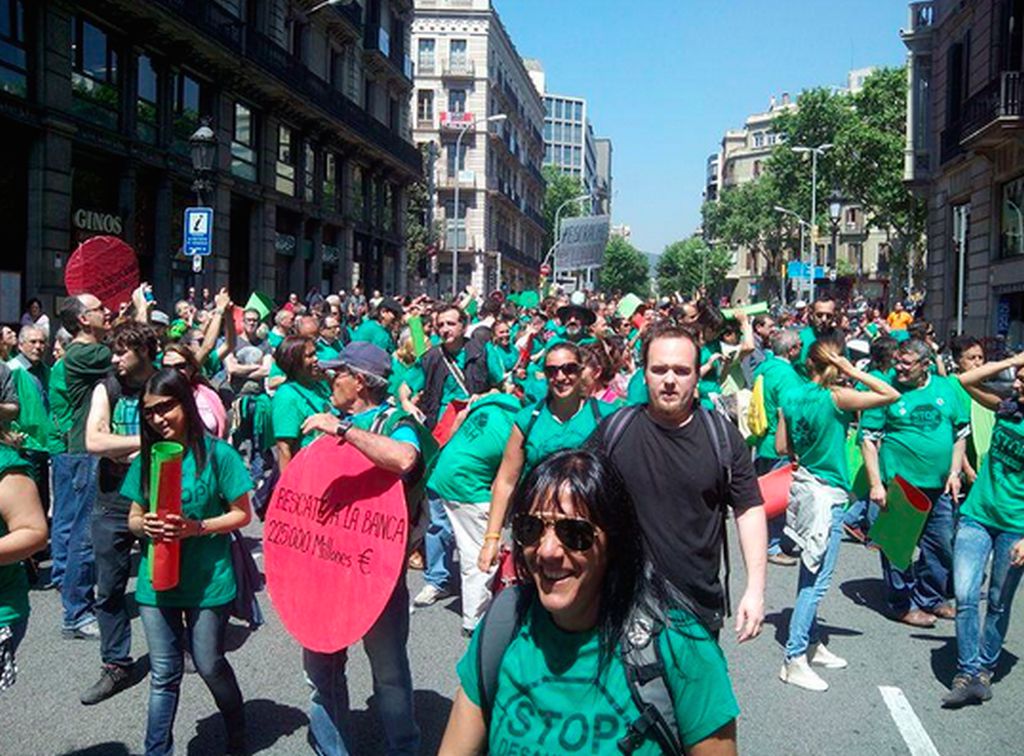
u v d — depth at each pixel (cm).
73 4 2014
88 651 605
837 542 580
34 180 1958
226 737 476
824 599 771
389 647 405
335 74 3800
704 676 224
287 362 566
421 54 6750
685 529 371
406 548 386
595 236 3812
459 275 6769
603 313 1947
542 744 222
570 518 220
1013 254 2375
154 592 418
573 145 16675
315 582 393
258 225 3055
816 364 578
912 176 3152
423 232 5078
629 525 228
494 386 898
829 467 579
